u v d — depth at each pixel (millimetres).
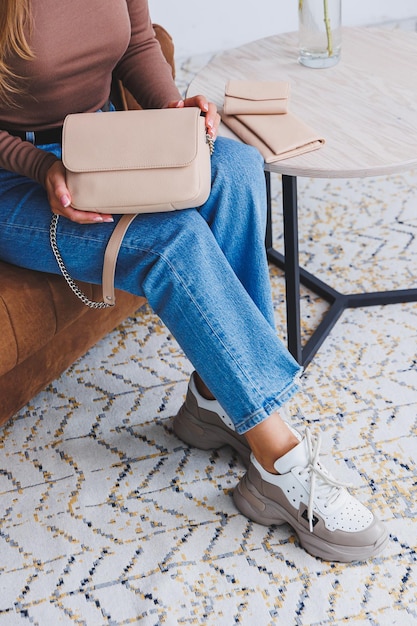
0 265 1551
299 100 1725
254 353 1351
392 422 1681
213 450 1662
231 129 1630
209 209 1435
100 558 1459
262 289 1503
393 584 1377
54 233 1427
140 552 1464
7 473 1643
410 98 1700
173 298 1334
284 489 1419
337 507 1392
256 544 1464
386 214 2352
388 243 2225
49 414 1774
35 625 1357
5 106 1487
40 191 1501
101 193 1315
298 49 1971
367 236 2260
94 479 1615
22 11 1354
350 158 1506
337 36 1831
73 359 1795
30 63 1427
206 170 1341
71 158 1316
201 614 1354
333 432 1667
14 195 1506
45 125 1555
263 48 2000
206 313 1321
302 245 2240
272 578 1402
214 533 1489
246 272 1505
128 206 1322
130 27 1589
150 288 1343
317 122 1636
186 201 1310
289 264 1729
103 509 1551
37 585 1422
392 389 1763
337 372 1818
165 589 1396
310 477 1392
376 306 2014
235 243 1470
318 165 1489
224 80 1842
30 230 1458
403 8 3627
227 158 1447
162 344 1950
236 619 1342
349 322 1967
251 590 1385
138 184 1306
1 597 1405
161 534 1494
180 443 1683
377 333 1925
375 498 1523
